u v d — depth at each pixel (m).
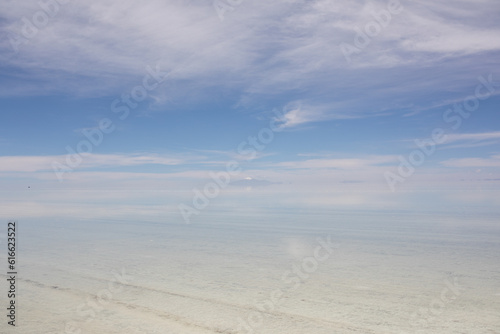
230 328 6.07
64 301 7.63
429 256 12.27
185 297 7.86
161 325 6.23
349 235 18.22
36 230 22.69
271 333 5.85
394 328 6.01
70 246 15.70
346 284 8.84
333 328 6.04
